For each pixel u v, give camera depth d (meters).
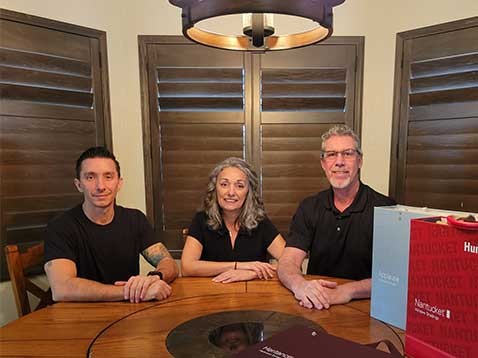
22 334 0.98
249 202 1.74
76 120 2.02
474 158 1.95
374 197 1.62
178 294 1.28
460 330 0.73
